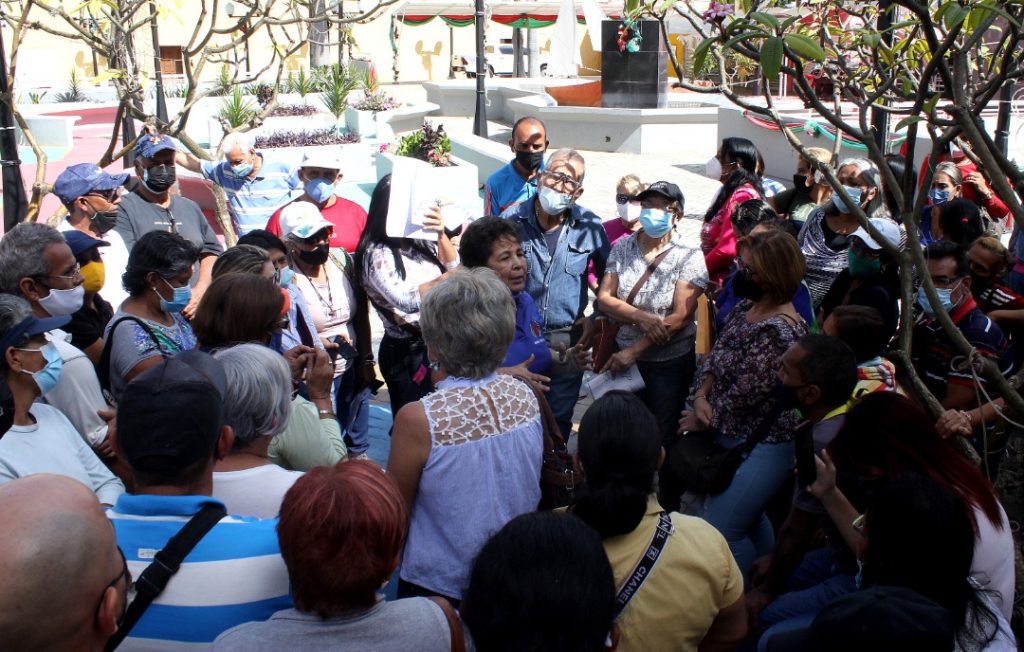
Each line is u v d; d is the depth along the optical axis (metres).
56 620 1.78
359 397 5.14
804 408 3.51
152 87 20.73
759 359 3.86
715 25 3.01
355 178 15.52
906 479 2.53
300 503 2.10
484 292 2.98
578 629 1.95
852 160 6.06
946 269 4.11
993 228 6.93
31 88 25.67
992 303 5.08
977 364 3.05
